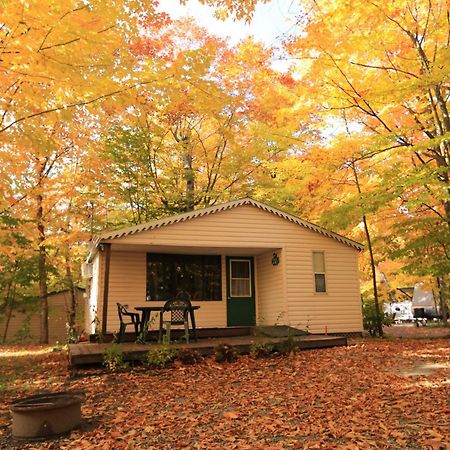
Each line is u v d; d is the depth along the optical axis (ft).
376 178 50.83
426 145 39.34
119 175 59.82
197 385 24.00
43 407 15.61
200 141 61.46
